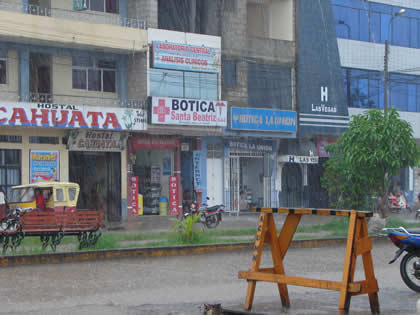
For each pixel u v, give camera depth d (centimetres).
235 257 1548
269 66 3491
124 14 3055
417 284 1092
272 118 3416
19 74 2727
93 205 3011
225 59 3312
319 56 3656
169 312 866
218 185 3375
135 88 3003
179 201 3178
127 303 944
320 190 3812
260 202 3606
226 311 824
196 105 3075
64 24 2703
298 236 2017
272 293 1043
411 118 4162
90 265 1379
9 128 2680
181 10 3231
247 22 3712
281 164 3628
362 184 2428
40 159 2769
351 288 775
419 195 4144
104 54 2964
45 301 953
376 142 2256
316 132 3619
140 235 2006
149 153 3303
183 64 3070
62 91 2884
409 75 4162
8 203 2180
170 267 1358
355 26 3909
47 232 1523
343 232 2122
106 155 3009
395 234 1069
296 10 3594
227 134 3247
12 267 1333
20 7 2733
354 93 3891
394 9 4088
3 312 859
